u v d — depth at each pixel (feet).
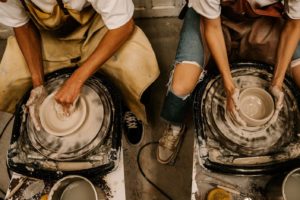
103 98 4.38
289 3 3.96
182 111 4.87
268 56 4.82
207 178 3.92
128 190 5.80
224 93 4.24
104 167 3.95
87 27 4.84
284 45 4.31
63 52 5.00
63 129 4.13
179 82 4.54
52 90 4.60
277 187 3.57
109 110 4.29
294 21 4.18
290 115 4.11
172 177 5.90
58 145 4.08
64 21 4.48
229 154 3.88
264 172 3.81
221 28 4.49
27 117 4.27
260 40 4.61
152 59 4.96
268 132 4.00
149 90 6.15
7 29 7.01
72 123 4.17
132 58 4.80
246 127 3.91
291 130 4.02
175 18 7.34
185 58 4.62
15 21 4.46
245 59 4.63
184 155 6.06
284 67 4.20
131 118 6.04
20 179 4.03
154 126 6.30
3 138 6.38
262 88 4.22
